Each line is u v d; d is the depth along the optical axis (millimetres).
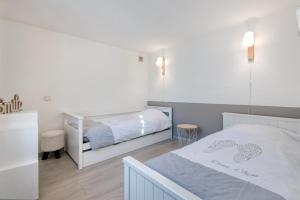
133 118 3139
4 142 1494
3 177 1470
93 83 3383
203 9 2125
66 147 2873
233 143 1640
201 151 1562
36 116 1699
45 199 1624
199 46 3133
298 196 890
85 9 2111
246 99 2529
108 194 1715
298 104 2068
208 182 1039
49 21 2459
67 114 2742
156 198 969
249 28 2459
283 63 2170
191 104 3318
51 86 2828
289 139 1704
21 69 2525
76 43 3109
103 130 2484
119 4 1996
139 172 1071
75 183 1908
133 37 3154
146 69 4363
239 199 865
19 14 2242
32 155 1642
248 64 2492
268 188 968
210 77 2982
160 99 4020
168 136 3607
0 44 2346
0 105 1589
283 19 2148
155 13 2227
